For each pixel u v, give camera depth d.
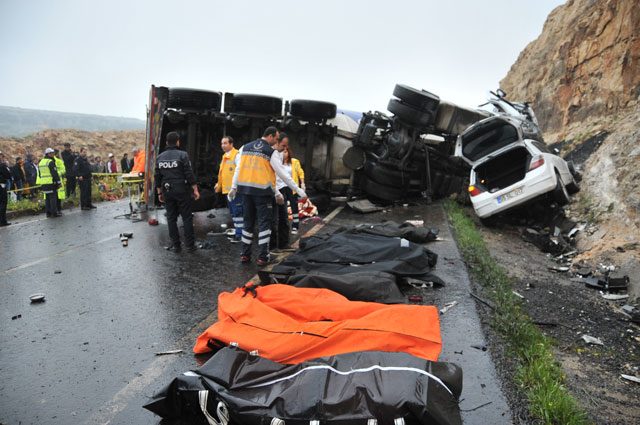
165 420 2.98
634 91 13.38
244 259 6.68
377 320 3.62
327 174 11.41
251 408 2.66
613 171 9.67
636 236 7.43
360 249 6.05
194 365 3.69
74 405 3.16
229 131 10.65
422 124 11.34
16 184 15.00
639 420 3.35
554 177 8.96
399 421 2.53
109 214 11.69
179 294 5.36
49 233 9.14
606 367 4.21
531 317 5.30
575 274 7.18
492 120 10.02
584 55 16.06
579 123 15.52
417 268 5.61
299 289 4.40
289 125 10.75
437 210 11.09
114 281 5.84
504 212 9.77
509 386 3.34
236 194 7.04
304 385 2.77
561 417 2.95
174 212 7.35
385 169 11.64
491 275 5.96
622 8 14.64
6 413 3.07
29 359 3.81
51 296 5.32
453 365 3.09
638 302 5.85
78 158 12.69
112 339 4.18
